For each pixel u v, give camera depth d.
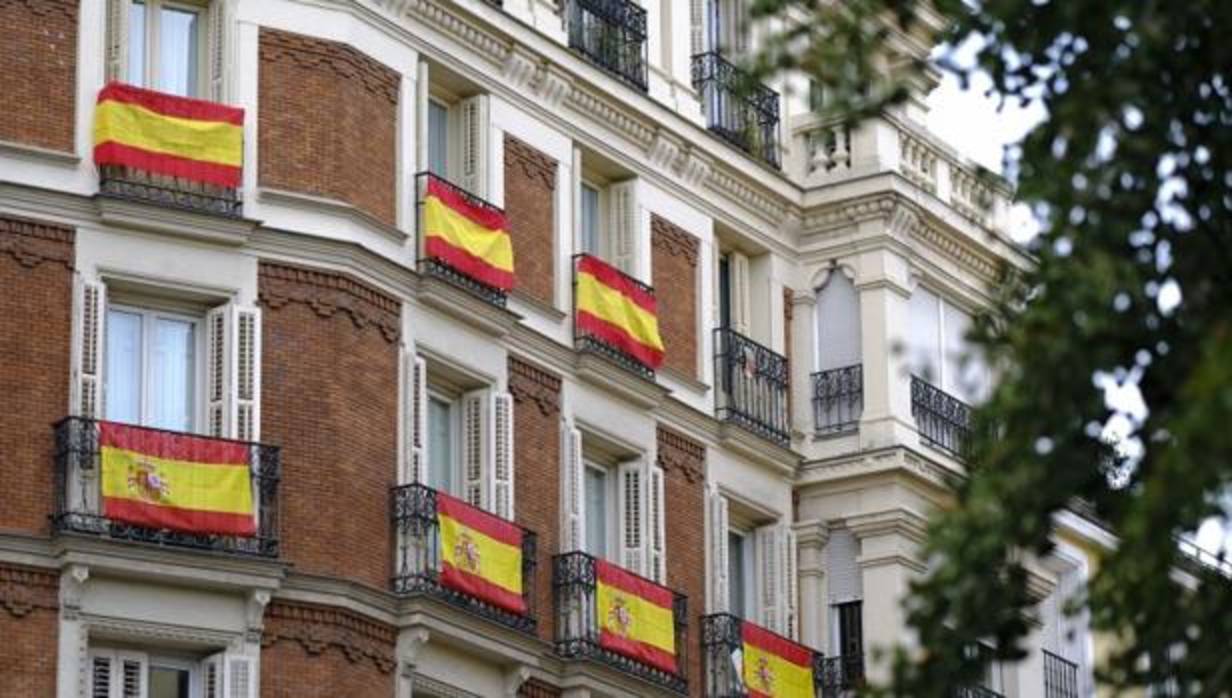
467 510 76.88
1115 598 48.66
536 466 79.81
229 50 75.62
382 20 77.62
